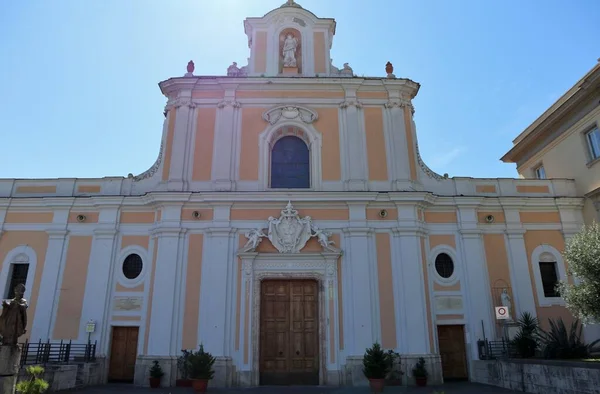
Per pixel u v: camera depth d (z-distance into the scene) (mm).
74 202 17812
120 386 14922
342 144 18375
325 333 15820
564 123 20234
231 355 15562
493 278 17531
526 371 13203
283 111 18719
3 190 18281
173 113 18859
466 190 18781
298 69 20250
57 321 16547
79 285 16922
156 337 15602
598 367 10258
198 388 13578
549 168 21516
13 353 9625
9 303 9875
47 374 12719
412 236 16984
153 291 16219
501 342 16562
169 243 16703
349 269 16547
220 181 17562
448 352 16672
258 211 17188
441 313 16844
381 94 19281
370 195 17156
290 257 16609
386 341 15844
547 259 18062
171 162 17938
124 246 17312
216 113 18766
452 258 17547
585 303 12086
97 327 16359
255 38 20297
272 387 14969
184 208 17203
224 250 16609
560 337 13844
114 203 17703
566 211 18594
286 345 16031
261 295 16484
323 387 14859
